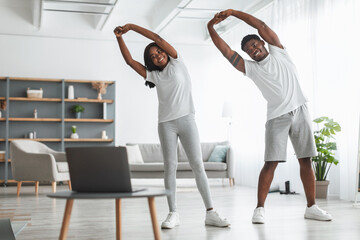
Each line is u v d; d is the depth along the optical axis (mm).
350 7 5355
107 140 8703
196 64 9422
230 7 7598
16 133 8523
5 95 8430
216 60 9500
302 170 3857
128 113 9078
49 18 8555
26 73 8586
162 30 8727
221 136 9445
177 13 7605
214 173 7672
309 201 3875
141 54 9055
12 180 8188
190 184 8633
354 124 5258
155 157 8156
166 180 3443
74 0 7023
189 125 3375
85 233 3240
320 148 5359
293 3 6559
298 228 3369
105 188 1956
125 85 9070
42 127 8625
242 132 8156
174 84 3332
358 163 4910
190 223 3639
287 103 3682
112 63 8992
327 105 5723
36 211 4523
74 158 1989
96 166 1963
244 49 3684
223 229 3342
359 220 3756
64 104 8711
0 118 8219
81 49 8859
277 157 3699
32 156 6289
